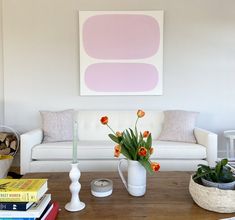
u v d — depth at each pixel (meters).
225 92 3.35
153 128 3.05
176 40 3.30
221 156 3.37
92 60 3.26
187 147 2.54
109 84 3.29
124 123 3.05
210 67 3.32
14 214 1.04
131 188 1.37
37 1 3.22
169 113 3.02
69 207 1.21
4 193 1.05
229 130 3.34
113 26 3.23
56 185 1.53
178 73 3.33
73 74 3.31
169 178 1.66
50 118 2.93
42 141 2.88
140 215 1.16
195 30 3.29
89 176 1.71
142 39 3.25
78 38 3.27
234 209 1.16
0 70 3.30
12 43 3.25
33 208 1.06
